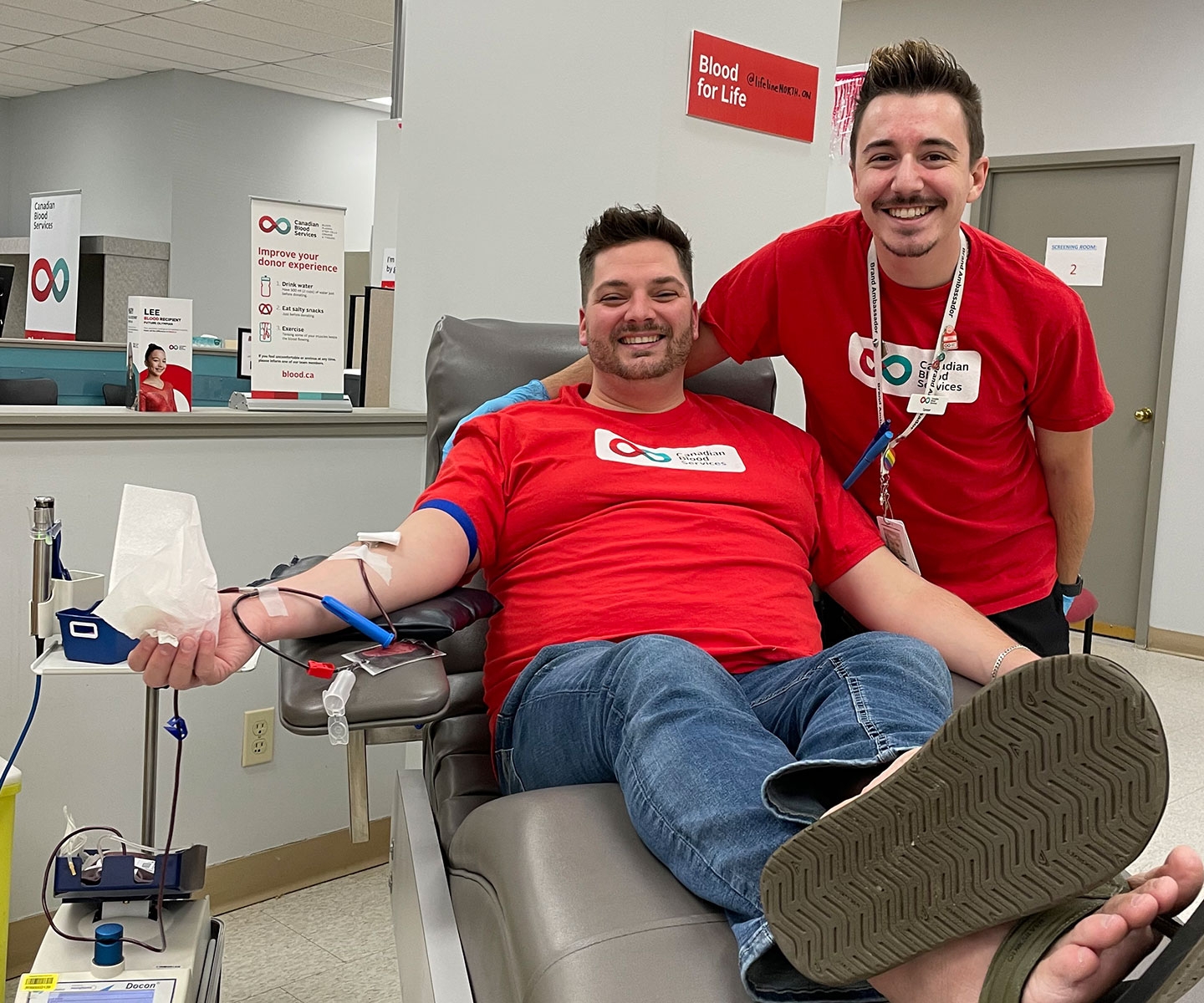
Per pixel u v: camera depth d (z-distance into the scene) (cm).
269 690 240
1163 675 473
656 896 113
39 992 147
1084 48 525
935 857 90
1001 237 563
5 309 520
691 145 237
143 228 1020
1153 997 81
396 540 145
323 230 243
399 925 171
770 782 107
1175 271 508
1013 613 191
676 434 175
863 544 176
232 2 779
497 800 139
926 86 162
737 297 189
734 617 155
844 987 99
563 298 246
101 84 1045
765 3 247
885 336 179
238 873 239
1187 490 511
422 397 272
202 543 123
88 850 172
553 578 158
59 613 154
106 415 210
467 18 265
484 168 262
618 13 235
